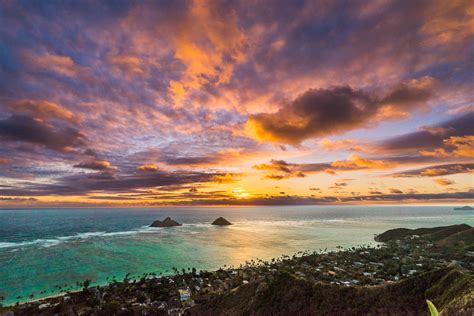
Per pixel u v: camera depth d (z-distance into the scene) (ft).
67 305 430.61
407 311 264.52
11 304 474.90
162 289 479.82
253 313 324.19
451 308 219.61
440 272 289.94
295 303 315.58
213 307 374.84
